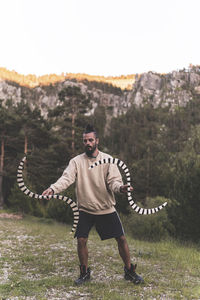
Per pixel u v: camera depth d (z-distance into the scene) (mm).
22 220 15359
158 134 122188
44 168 27188
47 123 33469
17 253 5977
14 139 33438
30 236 8656
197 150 26656
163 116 154375
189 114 161000
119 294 3477
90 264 5137
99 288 3721
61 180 3691
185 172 9453
